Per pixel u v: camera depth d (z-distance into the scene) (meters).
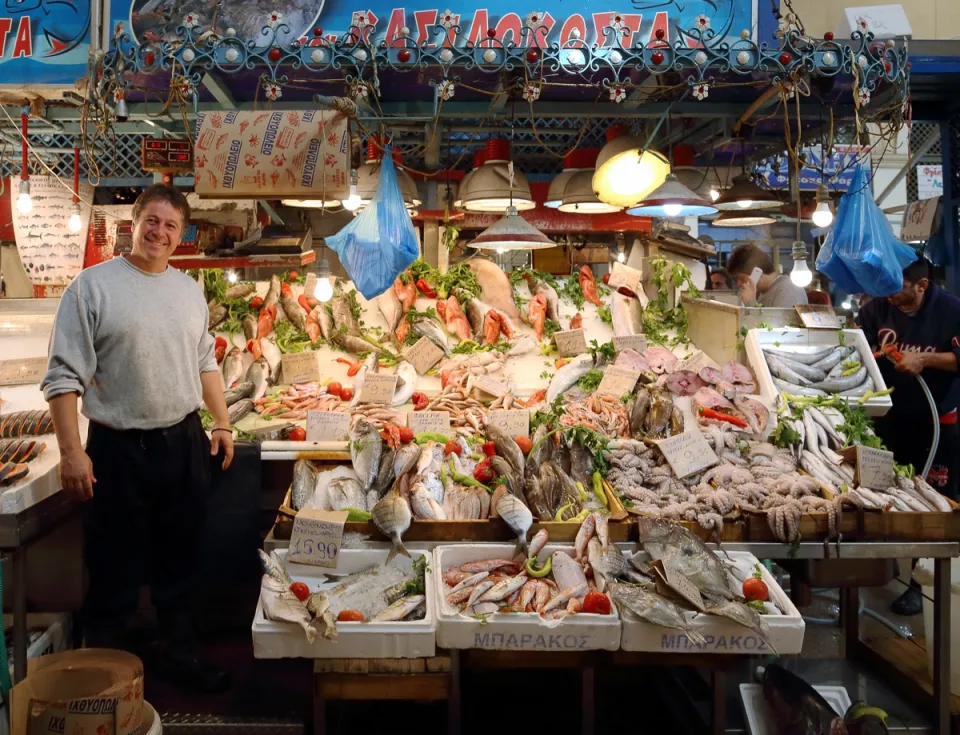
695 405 4.39
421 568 3.24
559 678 3.87
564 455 3.91
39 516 3.41
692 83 4.18
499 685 3.84
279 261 5.02
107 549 3.39
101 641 3.80
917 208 6.46
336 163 3.99
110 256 5.15
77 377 3.21
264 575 3.16
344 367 4.95
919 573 3.77
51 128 5.82
